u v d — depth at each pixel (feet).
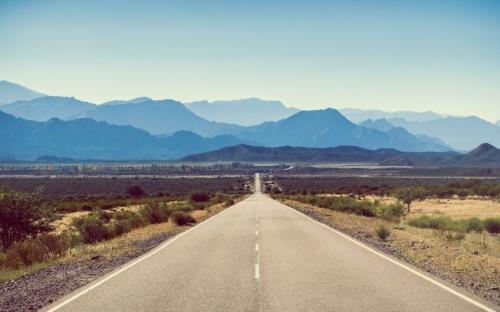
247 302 31.50
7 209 66.54
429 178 653.30
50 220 71.31
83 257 54.54
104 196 347.36
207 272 42.91
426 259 50.44
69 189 431.84
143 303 31.55
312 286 36.27
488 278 39.88
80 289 36.06
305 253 54.24
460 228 99.81
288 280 38.70
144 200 258.16
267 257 51.57
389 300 31.71
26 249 54.29
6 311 30.04
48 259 53.67
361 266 45.14
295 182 576.20
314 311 29.14
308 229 84.94
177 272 43.11
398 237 73.41
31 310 30.22
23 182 517.55
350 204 156.97
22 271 46.47
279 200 238.68
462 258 50.11
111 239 75.46
